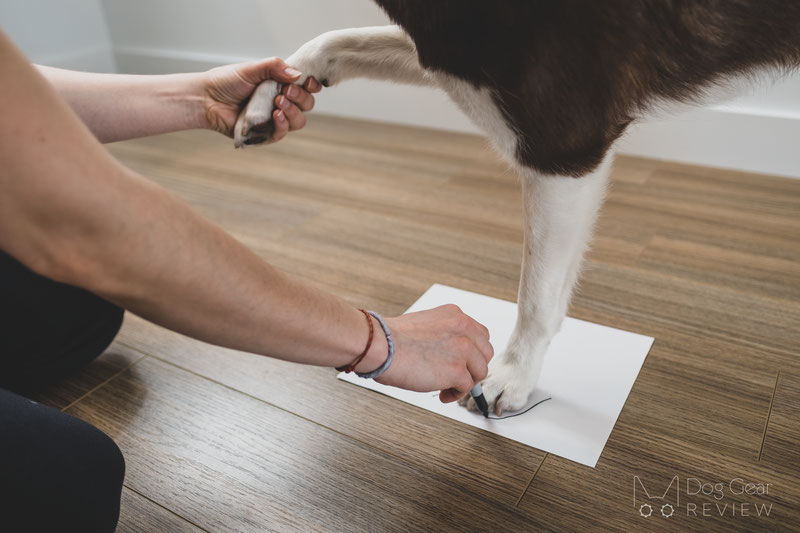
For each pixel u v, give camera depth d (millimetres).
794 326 1104
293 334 524
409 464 868
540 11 629
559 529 771
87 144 382
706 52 744
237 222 1541
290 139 2061
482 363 729
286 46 2260
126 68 2680
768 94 1627
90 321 1027
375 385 1011
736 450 869
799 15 747
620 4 648
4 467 594
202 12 2369
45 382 1021
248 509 811
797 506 787
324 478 851
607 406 950
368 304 1202
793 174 1661
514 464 861
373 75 998
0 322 911
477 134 2039
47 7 2434
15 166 349
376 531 774
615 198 1582
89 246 396
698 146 1744
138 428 948
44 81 368
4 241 380
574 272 923
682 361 1033
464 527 776
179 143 2082
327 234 1467
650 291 1213
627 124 767
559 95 678
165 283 436
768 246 1350
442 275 1288
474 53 672
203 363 1080
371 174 1778
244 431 936
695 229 1426
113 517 682
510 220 1494
